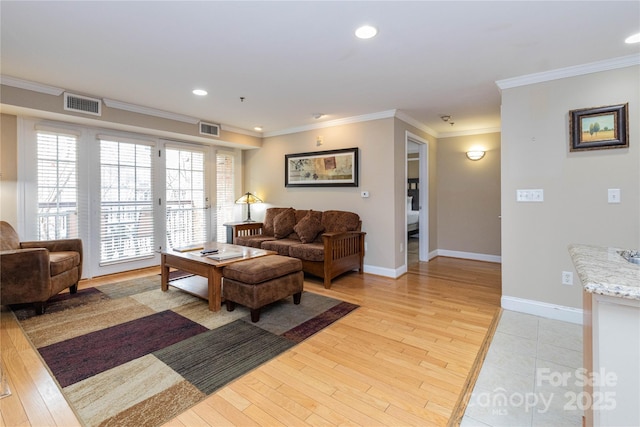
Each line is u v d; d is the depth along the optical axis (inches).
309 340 94.5
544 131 109.7
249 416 62.4
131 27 81.0
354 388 71.6
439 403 66.7
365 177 170.2
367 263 172.4
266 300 110.2
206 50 94.1
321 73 111.7
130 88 128.7
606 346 37.9
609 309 37.7
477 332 99.7
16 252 107.7
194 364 81.0
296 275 122.6
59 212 146.6
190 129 178.4
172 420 61.2
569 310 107.2
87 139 154.3
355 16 75.8
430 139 207.8
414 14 74.8
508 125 116.0
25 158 136.8
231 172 223.3
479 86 124.3
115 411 63.4
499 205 199.6
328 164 183.3
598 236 102.3
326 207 187.3
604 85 100.1
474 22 78.4
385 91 131.0
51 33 84.0
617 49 92.2
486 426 60.2
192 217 200.2
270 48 92.7
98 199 159.0
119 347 89.4
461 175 212.5
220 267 115.4
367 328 103.0
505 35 84.8
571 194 105.9
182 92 133.2
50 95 128.0
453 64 103.3
